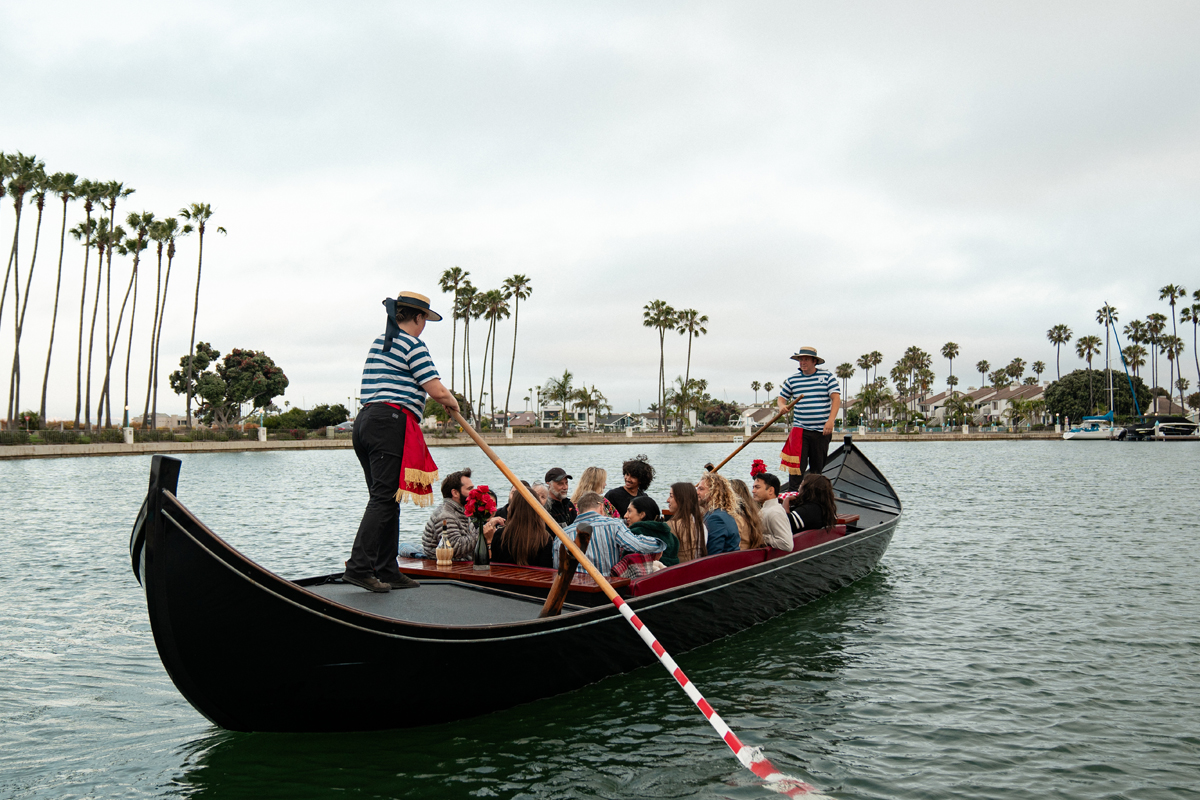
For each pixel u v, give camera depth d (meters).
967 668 5.31
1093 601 7.15
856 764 3.84
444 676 4.02
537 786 3.60
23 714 4.44
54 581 8.08
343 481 23.72
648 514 5.99
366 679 3.83
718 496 6.45
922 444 67.88
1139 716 4.44
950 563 9.12
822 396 8.98
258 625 3.52
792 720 4.41
